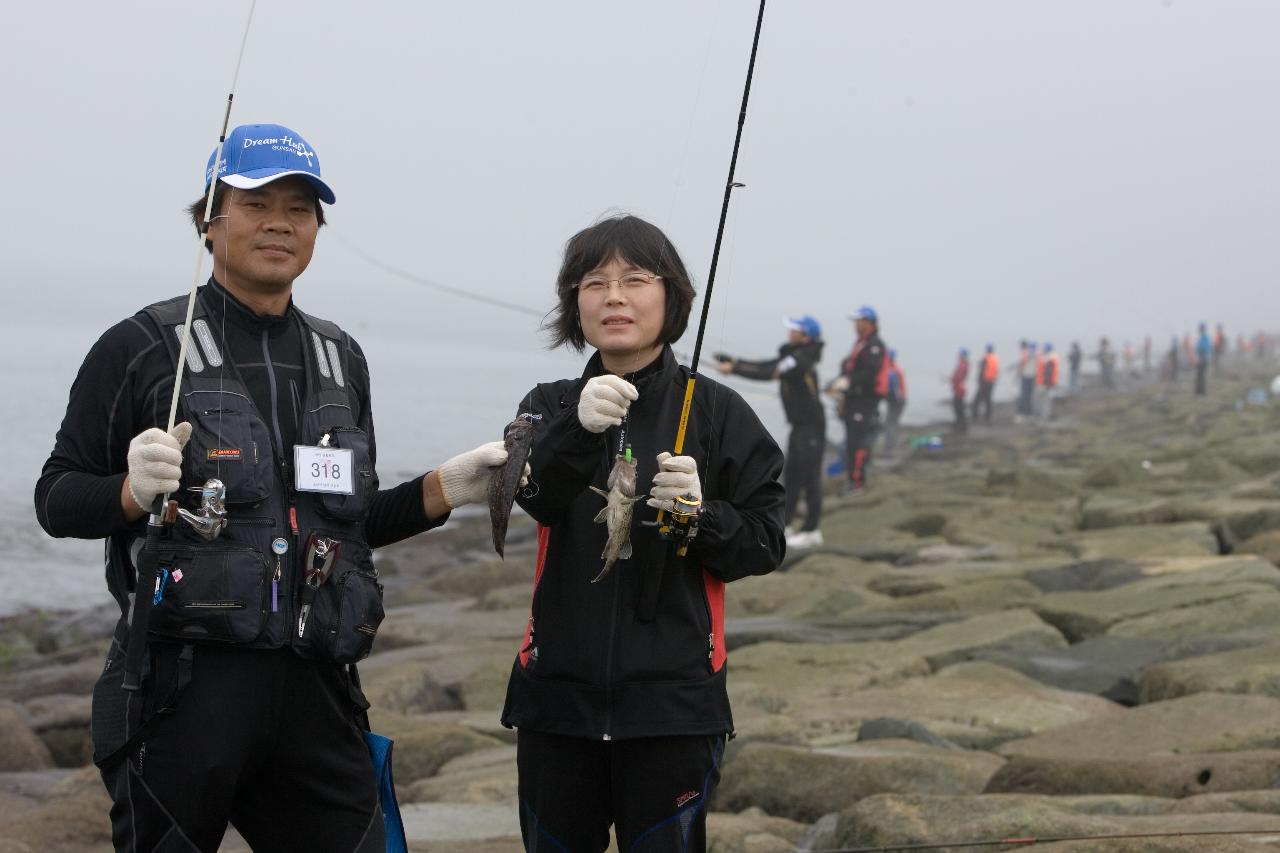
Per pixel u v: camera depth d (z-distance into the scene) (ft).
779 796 21.04
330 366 12.03
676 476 11.93
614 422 11.93
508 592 45.09
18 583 51.62
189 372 11.42
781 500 12.85
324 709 11.60
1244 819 17.26
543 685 12.35
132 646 10.81
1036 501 61.93
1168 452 82.53
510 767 23.25
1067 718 25.58
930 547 49.44
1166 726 22.94
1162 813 18.61
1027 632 31.96
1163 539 44.52
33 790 25.25
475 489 12.29
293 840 11.76
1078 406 169.58
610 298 12.62
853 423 68.80
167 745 11.08
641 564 12.26
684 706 12.14
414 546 65.00
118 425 11.42
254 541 11.24
